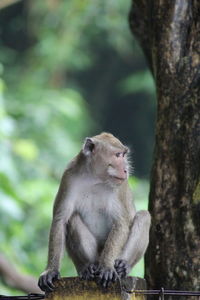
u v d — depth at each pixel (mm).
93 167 10930
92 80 39031
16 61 36344
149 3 11375
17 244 18484
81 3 32531
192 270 10180
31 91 30797
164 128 10734
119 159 10930
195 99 10523
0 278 15820
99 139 11047
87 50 35656
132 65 38844
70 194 10930
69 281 8977
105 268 10211
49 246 10703
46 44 32812
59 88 32969
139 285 9133
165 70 10867
